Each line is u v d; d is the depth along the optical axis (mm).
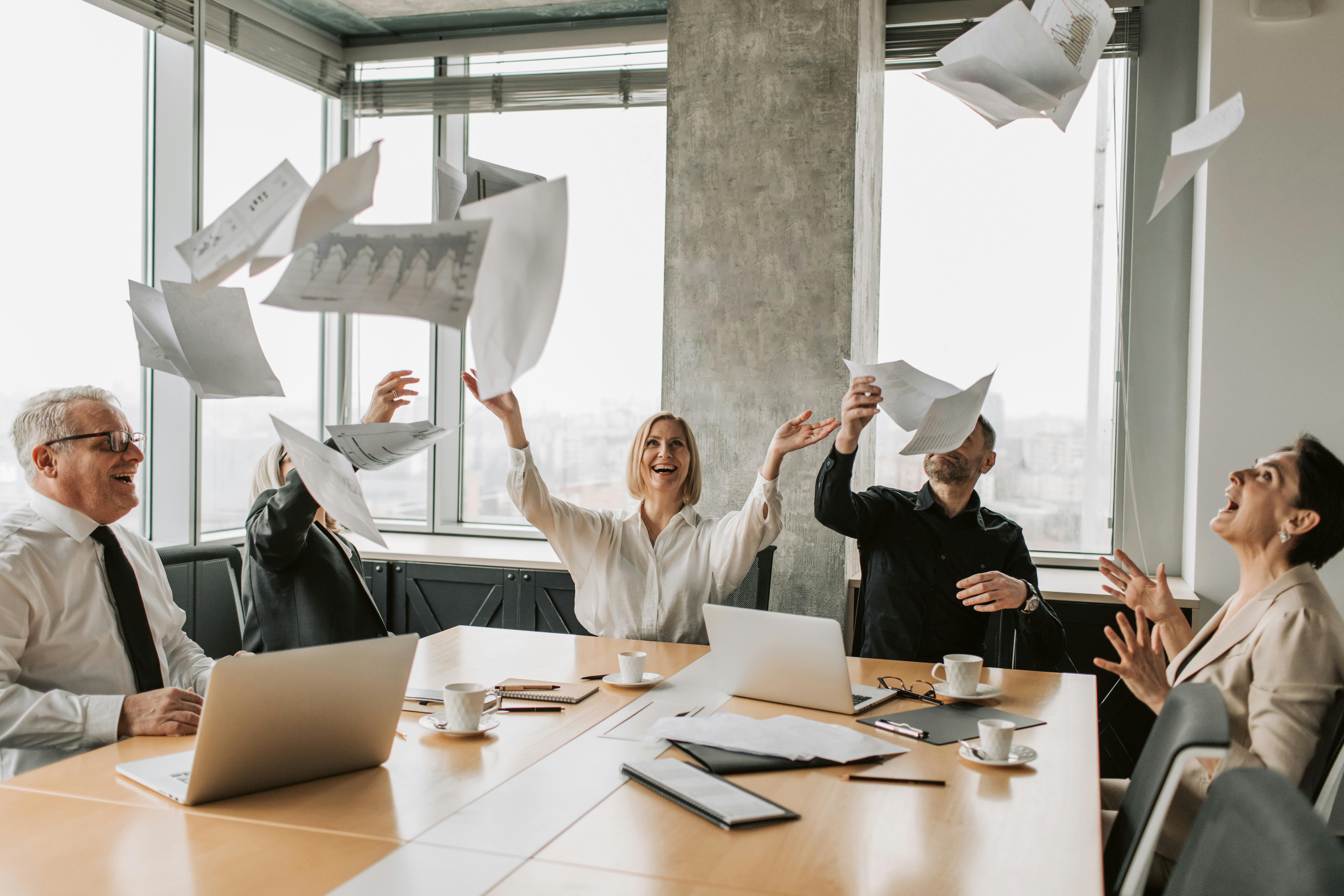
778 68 3359
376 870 1146
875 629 2650
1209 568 3320
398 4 4066
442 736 1681
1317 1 3191
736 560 2584
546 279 927
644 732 1700
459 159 4422
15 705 1682
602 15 4145
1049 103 1508
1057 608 3238
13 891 1084
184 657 2127
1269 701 1555
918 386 2307
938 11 3812
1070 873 1156
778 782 1464
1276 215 3240
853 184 3301
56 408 1896
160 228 3514
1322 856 790
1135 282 3654
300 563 2625
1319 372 3223
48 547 1884
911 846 1230
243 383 1408
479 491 4457
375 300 932
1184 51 3584
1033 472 3799
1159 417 3646
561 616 3713
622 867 1162
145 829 1262
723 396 3412
